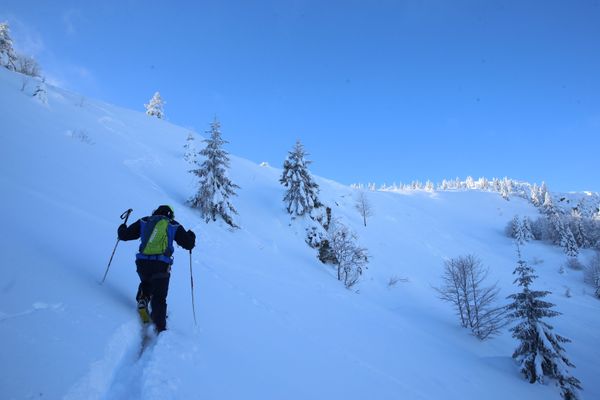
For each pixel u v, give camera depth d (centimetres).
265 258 1891
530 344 1773
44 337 281
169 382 309
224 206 2289
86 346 296
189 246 445
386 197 9488
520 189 17625
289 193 3366
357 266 2916
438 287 4000
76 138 2012
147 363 321
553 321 3784
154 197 1714
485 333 2439
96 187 1222
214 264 1107
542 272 6594
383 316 1636
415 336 1470
